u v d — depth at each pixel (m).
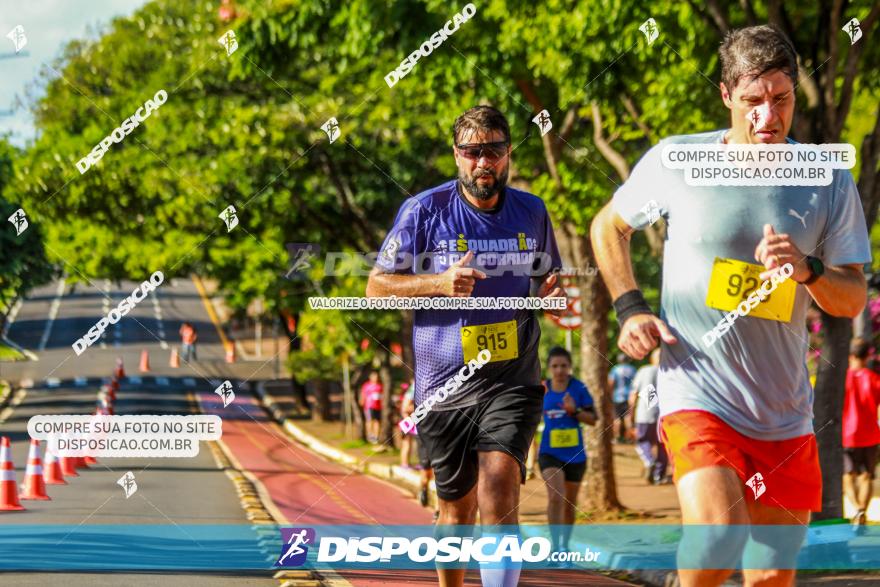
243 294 24.19
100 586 6.73
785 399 3.90
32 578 6.95
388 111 18.88
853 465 10.59
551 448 9.33
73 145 23.02
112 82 23.98
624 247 4.04
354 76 19.81
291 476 17.00
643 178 3.98
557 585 7.95
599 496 12.23
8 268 23.50
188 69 22.47
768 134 3.85
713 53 11.30
